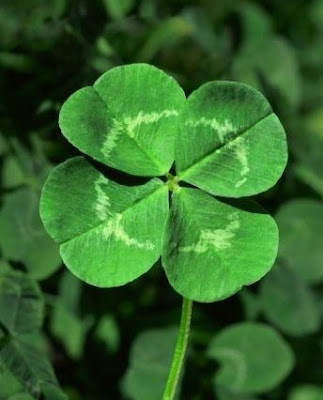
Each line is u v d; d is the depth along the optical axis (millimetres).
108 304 267
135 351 253
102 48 261
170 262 196
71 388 268
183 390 252
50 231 194
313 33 343
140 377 251
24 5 260
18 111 253
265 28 310
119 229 198
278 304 268
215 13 309
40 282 257
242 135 199
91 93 197
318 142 303
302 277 270
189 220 200
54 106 251
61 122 196
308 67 337
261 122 198
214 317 269
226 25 307
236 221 200
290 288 268
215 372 255
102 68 257
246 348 254
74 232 195
